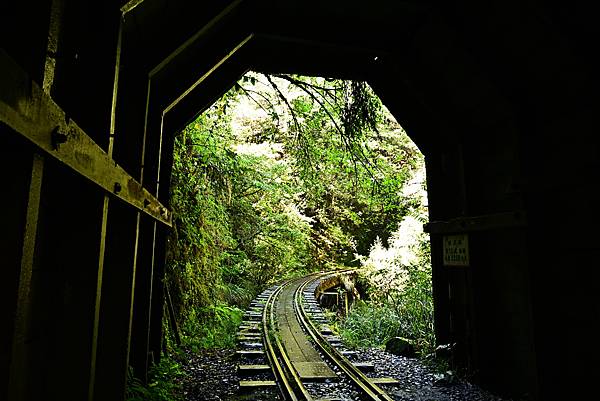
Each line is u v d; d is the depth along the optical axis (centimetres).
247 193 1514
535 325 505
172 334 752
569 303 482
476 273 641
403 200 1437
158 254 635
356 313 1277
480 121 634
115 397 350
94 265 252
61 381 237
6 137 144
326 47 670
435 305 743
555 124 492
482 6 485
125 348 361
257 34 596
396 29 616
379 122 925
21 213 159
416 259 1274
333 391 560
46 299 227
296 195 2009
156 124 554
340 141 1010
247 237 1695
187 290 898
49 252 229
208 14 487
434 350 780
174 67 557
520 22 459
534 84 508
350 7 573
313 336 878
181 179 851
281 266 2120
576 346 473
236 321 1055
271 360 695
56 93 239
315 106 1019
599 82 419
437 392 588
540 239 510
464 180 664
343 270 2438
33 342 209
